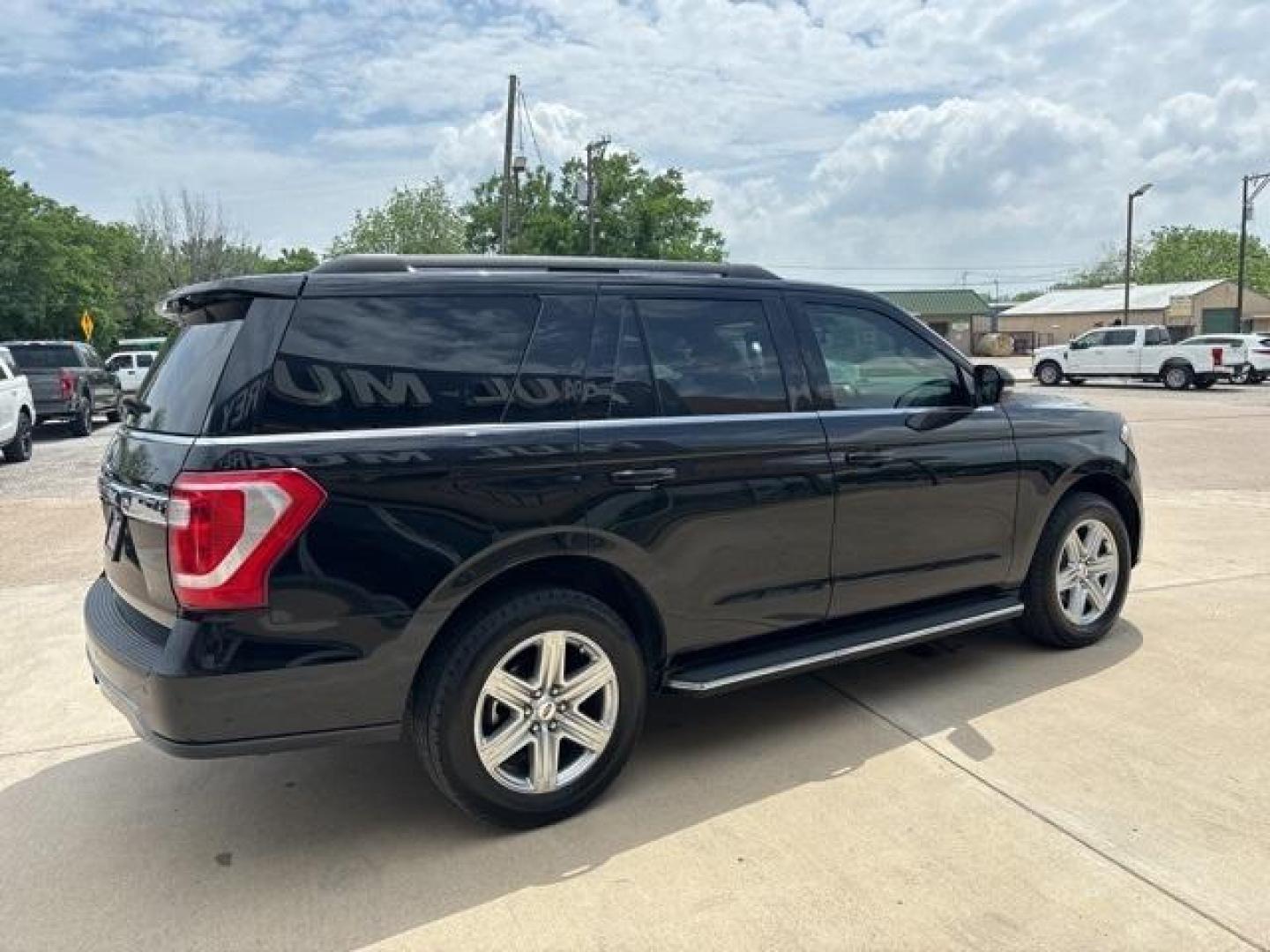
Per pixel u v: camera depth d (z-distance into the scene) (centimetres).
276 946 270
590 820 335
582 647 333
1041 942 263
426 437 302
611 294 352
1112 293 6662
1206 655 485
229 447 278
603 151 3931
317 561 284
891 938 266
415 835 329
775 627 384
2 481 1224
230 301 306
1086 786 349
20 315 4012
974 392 451
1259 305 6278
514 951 265
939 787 352
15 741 416
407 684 301
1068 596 495
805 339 397
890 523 411
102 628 322
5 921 284
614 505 332
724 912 279
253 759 394
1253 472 1136
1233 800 337
